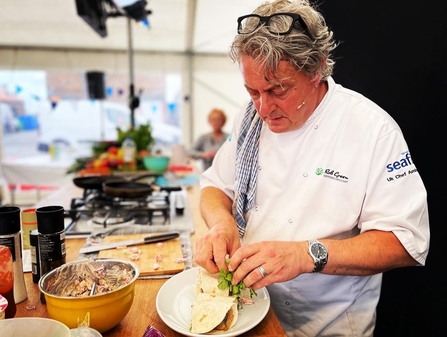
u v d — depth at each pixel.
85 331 0.72
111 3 3.36
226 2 4.01
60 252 0.99
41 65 5.09
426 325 1.54
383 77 1.54
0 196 5.36
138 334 0.82
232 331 0.81
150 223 1.59
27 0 3.82
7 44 4.94
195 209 1.88
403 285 1.60
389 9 1.49
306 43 0.87
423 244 0.95
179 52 5.34
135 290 1.01
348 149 1.04
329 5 1.59
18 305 0.92
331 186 1.05
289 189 1.11
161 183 2.54
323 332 1.14
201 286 0.93
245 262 0.86
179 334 0.82
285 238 1.10
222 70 5.47
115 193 1.67
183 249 1.28
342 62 1.62
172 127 5.84
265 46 0.84
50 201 1.96
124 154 3.01
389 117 1.06
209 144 4.74
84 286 0.86
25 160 5.60
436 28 1.40
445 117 1.42
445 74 1.40
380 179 1.00
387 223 0.95
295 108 0.95
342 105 1.06
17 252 0.92
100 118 5.70
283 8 0.92
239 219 1.19
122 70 5.27
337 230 1.06
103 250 1.25
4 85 5.32
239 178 1.18
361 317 1.14
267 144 1.16
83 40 4.89
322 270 0.90
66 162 5.62
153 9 4.16
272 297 1.15
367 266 0.92
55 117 5.59
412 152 1.51
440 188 1.45
